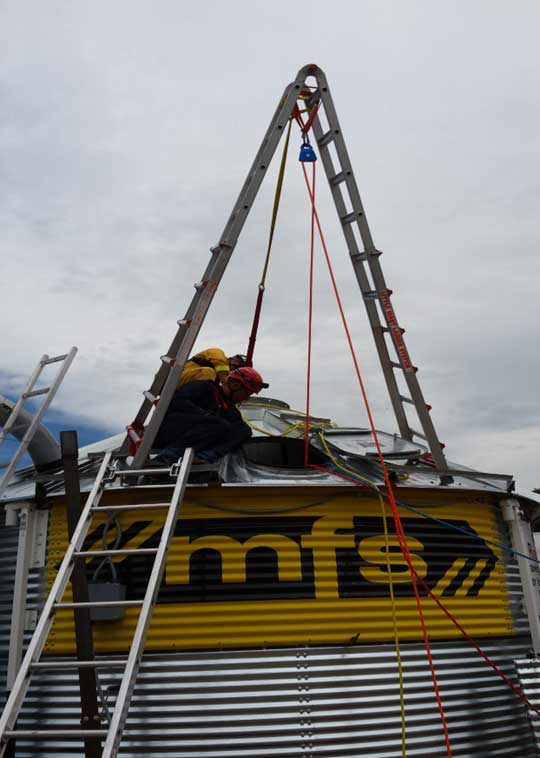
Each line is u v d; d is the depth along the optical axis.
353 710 6.47
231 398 7.75
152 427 6.90
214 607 6.65
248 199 7.59
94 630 6.61
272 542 6.92
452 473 7.79
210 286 7.32
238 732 6.23
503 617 7.59
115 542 6.89
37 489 7.21
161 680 6.36
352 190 8.49
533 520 9.74
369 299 8.84
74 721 6.37
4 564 7.40
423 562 7.31
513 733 7.14
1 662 7.01
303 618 6.71
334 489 7.18
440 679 6.90
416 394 8.20
